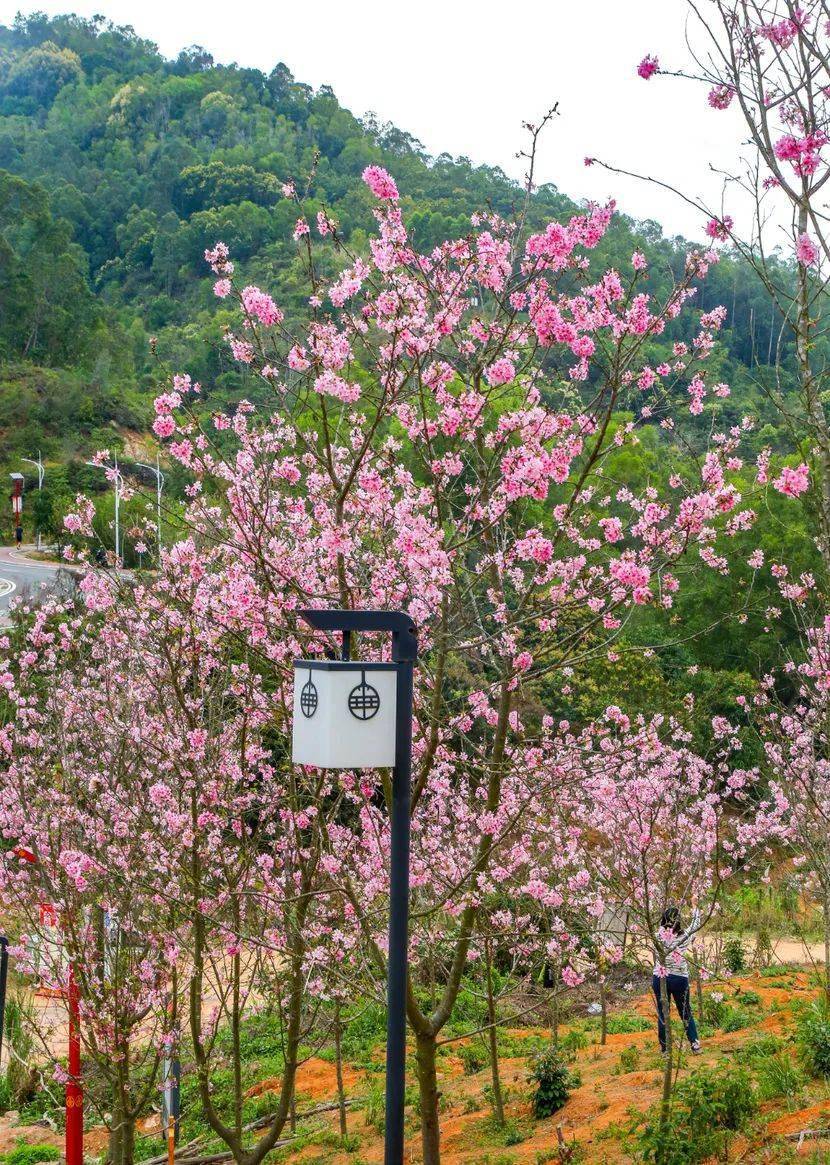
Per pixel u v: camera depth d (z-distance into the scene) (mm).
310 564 7996
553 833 9953
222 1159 10758
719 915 13977
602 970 11094
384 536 7832
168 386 7211
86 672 10789
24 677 11258
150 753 9391
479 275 7270
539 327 6621
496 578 7840
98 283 133375
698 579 29234
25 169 160625
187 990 9328
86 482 63406
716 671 27797
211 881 9109
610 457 27688
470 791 10727
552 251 6727
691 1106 7535
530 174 7355
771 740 15875
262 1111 12055
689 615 29156
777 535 28406
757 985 14273
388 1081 5457
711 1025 12422
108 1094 10281
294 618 7652
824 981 12320
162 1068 10438
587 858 9625
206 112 170250
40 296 107250
